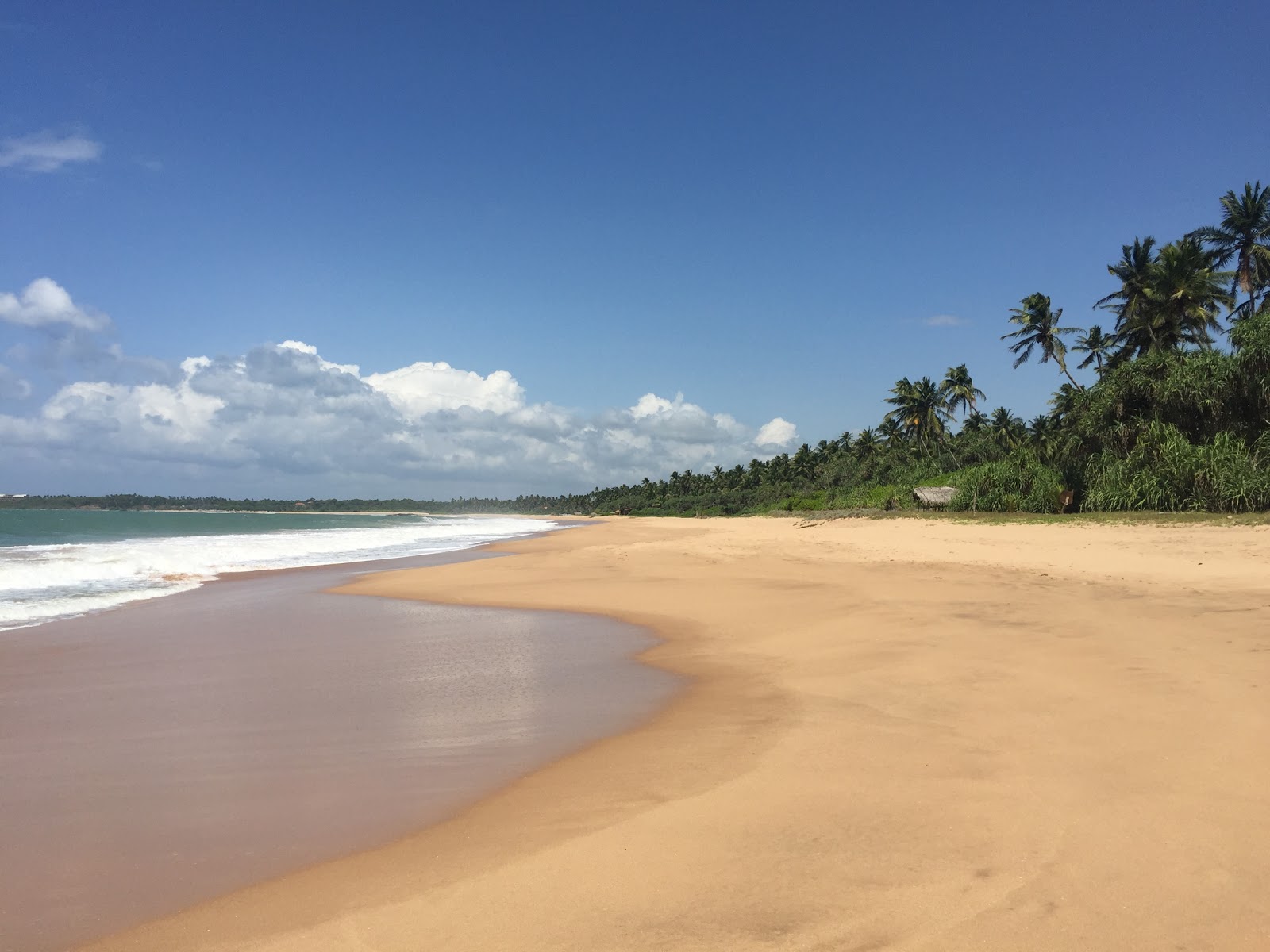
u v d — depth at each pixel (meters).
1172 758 4.97
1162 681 6.70
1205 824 4.05
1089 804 4.38
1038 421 62.12
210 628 12.14
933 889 3.58
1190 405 31.42
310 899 3.84
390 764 5.90
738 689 7.81
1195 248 41.62
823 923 3.35
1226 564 14.71
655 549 25.78
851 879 3.72
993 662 7.83
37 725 6.96
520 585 17.19
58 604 14.88
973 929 3.24
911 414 73.25
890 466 70.31
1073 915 3.31
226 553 29.47
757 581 15.98
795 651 9.33
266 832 4.70
